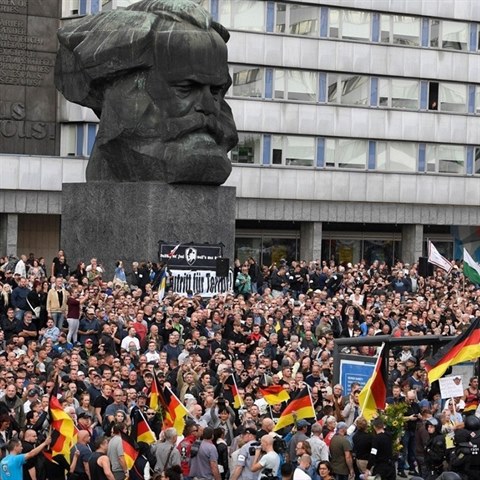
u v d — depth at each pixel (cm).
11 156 8144
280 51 9112
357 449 3447
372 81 9525
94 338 4741
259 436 3472
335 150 9419
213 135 6234
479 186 9962
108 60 6119
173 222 6128
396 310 5650
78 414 3491
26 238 8481
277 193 9175
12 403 3597
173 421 3538
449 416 3850
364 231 9756
